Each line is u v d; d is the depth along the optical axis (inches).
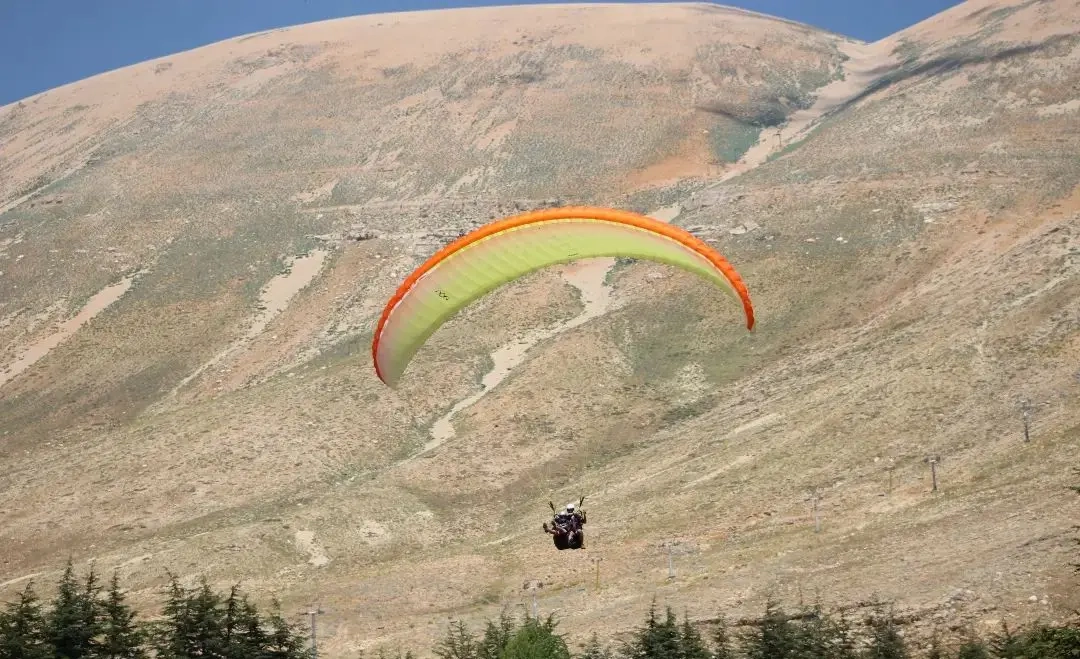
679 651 1091.9
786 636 1099.9
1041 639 942.4
